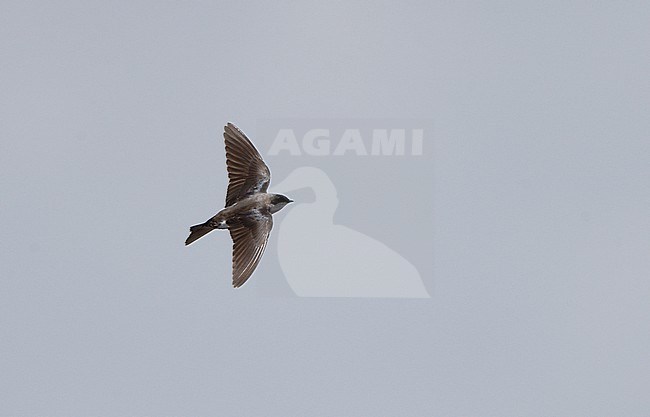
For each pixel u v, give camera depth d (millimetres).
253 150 9578
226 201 9430
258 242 9219
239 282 9000
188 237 9320
